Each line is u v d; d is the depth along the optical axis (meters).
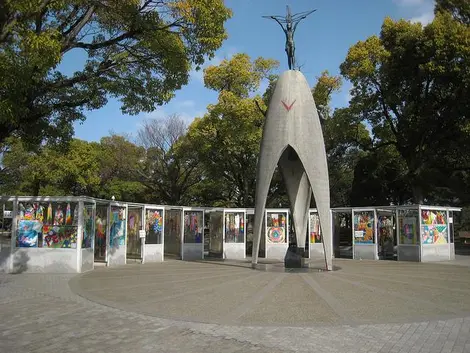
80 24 10.50
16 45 9.66
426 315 7.91
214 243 21.95
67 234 14.52
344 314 8.02
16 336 6.54
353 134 30.31
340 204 43.41
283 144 15.48
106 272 14.62
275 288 11.05
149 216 19.05
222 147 24.45
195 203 38.59
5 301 9.34
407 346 6.00
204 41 11.47
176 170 33.06
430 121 25.53
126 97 12.83
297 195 18.03
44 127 13.05
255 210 16.25
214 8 11.14
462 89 23.58
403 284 11.75
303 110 15.53
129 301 9.30
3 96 9.56
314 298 9.64
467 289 10.89
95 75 11.90
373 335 6.58
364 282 12.13
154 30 10.86
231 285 11.59
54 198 14.51
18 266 14.44
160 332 6.77
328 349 5.89
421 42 24.42
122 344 6.14
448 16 24.64
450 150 27.39
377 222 20.81
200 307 8.66
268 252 21.55
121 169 35.84
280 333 6.72
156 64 12.20
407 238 19.58
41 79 11.26
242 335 6.61
